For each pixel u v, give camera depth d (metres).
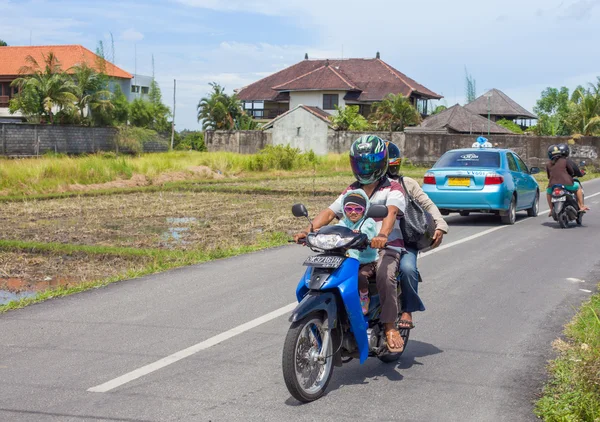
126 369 5.40
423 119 66.56
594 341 5.77
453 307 7.59
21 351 5.86
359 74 69.25
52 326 6.66
